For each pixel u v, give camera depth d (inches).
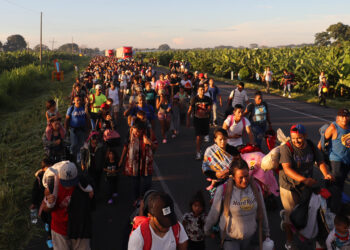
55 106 293.6
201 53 2432.3
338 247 132.9
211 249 174.9
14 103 751.7
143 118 207.5
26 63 1686.8
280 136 159.5
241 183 127.0
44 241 193.9
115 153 237.3
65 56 3198.8
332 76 798.5
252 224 132.5
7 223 211.5
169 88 507.2
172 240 99.1
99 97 371.6
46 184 136.9
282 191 159.9
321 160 158.6
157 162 327.0
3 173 311.6
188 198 241.6
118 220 212.1
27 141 430.3
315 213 144.5
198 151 327.6
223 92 906.7
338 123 200.1
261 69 1178.6
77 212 139.0
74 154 315.6
